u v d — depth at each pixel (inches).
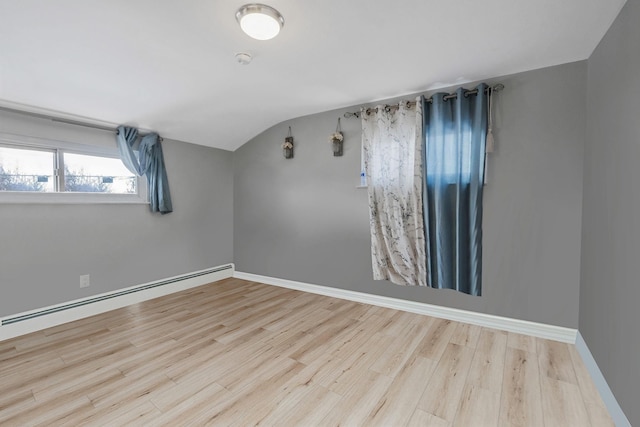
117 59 80.0
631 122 55.4
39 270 99.2
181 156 142.9
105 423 56.6
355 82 101.1
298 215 142.6
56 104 97.7
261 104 120.6
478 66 89.4
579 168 85.7
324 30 71.0
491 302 98.5
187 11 62.9
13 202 93.0
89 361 78.4
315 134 135.3
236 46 77.2
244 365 76.8
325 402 62.8
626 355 54.2
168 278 137.8
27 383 68.8
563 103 87.4
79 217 108.7
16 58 74.5
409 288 113.7
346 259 128.9
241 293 138.2
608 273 64.2
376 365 76.7
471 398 63.7
